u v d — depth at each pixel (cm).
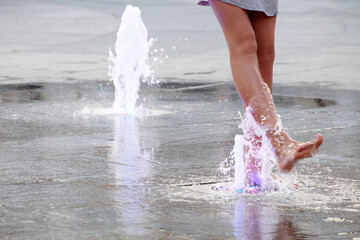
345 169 685
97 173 673
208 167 702
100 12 3266
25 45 2203
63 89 1381
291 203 561
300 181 638
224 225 499
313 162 716
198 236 473
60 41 2309
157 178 653
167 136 885
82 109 1136
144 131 926
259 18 654
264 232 482
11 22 2848
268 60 664
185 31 2556
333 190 604
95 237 471
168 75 1608
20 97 1270
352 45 2141
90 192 598
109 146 817
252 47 627
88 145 823
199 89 1391
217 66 1762
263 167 621
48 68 1717
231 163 722
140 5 3644
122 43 1218
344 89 1338
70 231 485
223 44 2223
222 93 1330
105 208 546
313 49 2056
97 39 2364
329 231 485
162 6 3597
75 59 1900
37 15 3111
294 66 1716
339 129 918
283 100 1209
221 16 627
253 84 620
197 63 1822
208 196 586
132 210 540
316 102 1181
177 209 543
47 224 502
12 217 520
